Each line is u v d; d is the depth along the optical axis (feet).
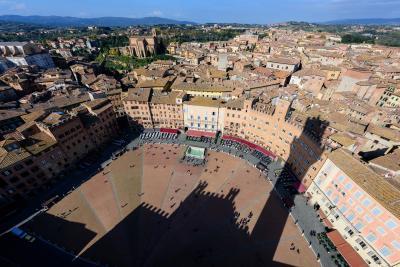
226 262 206.69
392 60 628.28
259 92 416.46
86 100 409.08
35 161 267.80
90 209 259.60
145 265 205.67
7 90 423.64
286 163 315.37
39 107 372.99
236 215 250.16
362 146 280.51
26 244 221.87
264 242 222.28
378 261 190.90
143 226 239.91
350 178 207.62
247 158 333.83
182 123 393.09
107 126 368.89
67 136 301.63
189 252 215.51
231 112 351.25
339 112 347.36
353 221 207.92
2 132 304.71
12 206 253.85
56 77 519.19
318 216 246.27
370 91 420.77
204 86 439.22
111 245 221.66
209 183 293.64
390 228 177.78
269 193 276.62
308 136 263.29
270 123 320.50
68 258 210.38
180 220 246.06
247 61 629.10
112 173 312.50
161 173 311.68
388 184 192.44
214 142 368.07
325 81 495.00
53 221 245.04
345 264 202.49
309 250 214.90
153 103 379.55
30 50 616.39
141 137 388.78
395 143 274.77
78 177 306.35
